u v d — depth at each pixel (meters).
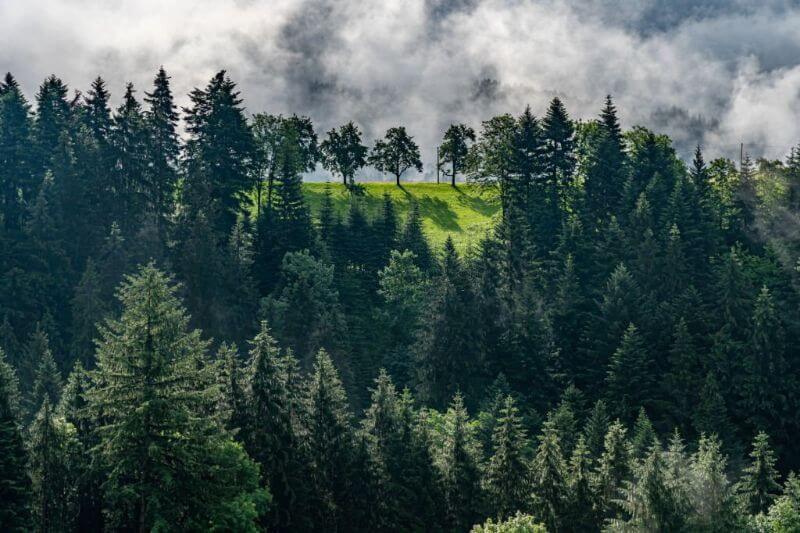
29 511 43.81
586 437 65.44
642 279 91.38
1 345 75.00
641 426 64.44
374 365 86.75
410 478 55.56
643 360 75.75
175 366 39.97
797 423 72.81
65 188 95.44
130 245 92.62
